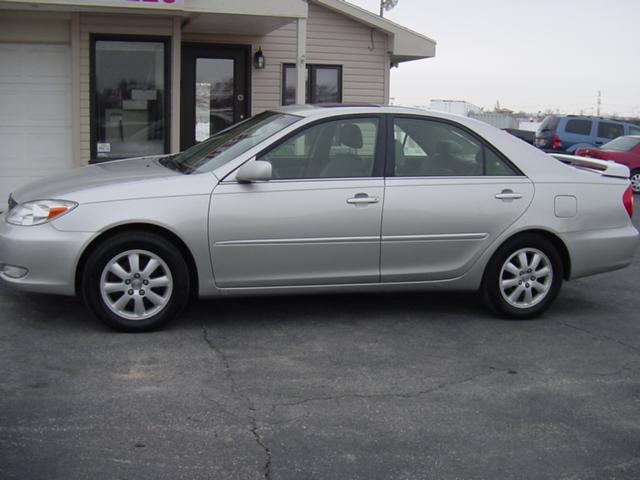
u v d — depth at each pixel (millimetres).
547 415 4637
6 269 5715
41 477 3678
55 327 5930
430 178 6223
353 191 6016
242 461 3918
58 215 5598
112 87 11891
